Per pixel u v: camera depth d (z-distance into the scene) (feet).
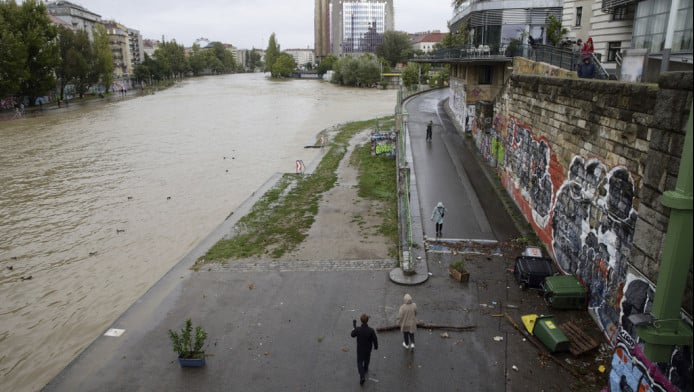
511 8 126.62
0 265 66.18
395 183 95.86
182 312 47.39
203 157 132.67
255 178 109.50
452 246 61.00
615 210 40.27
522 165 73.46
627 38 78.54
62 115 234.38
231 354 40.37
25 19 242.17
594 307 43.62
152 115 231.30
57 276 62.59
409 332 39.55
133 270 63.87
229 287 52.54
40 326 51.19
